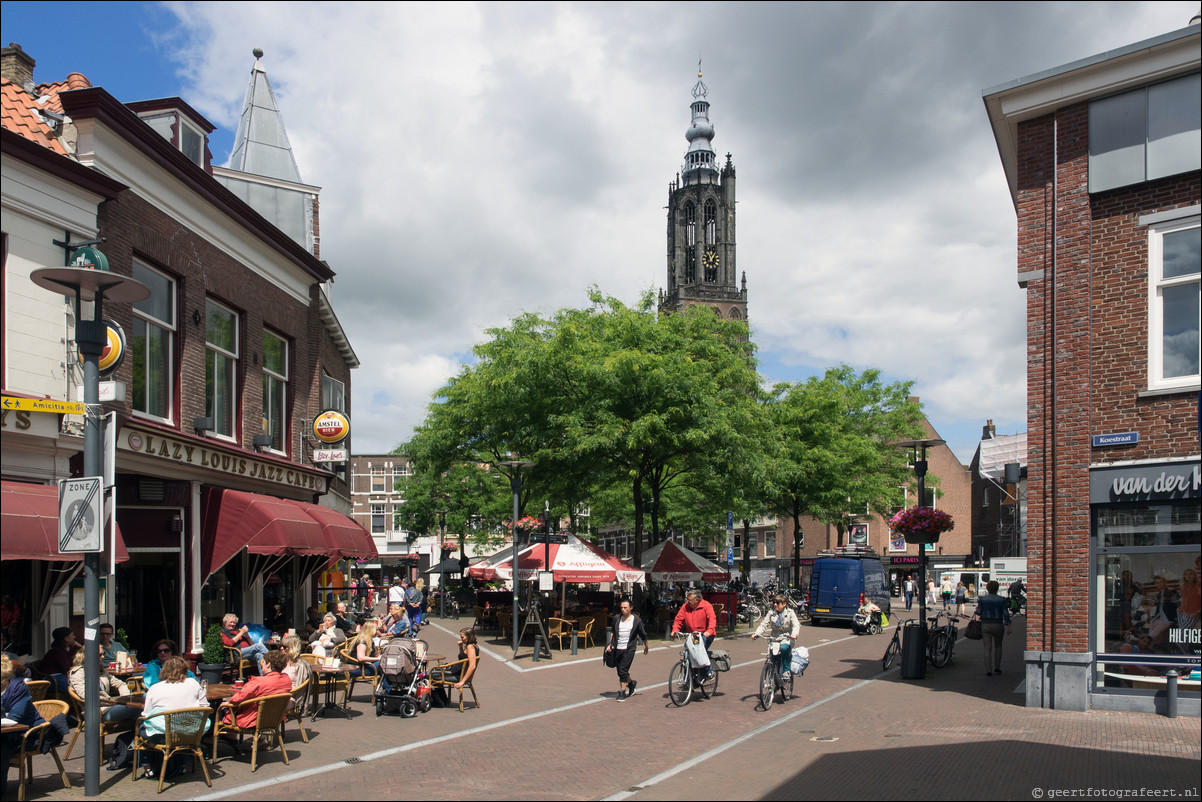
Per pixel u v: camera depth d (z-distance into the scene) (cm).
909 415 4425
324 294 2598
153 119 1786
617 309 2777
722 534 4850
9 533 1100
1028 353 1412
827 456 3712
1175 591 1272
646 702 1491
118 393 924
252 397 1931
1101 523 1334
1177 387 1279
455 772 966
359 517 7919
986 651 1808
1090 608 1317
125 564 1520
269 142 2695
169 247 1609
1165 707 1251
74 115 1393
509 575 2386
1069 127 1401
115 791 893
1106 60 1338
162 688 931
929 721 1248
